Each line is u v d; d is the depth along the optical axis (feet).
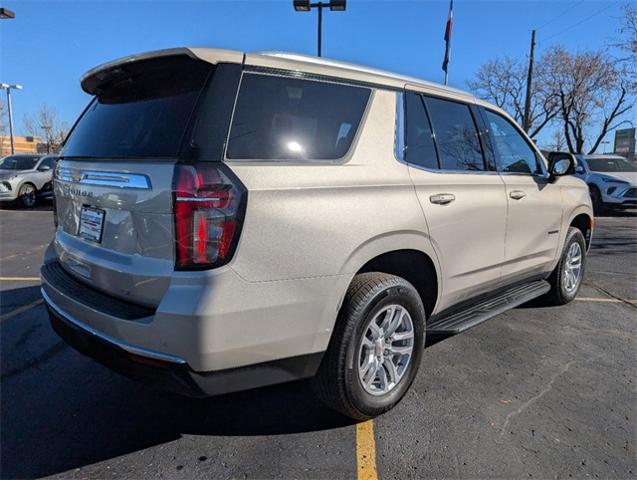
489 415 9.54
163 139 7.34
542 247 14.23
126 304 7.69
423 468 7.94
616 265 24.02
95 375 11.24
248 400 10.13
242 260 6.98
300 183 7.62
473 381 10.96
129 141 8.00
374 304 8.50
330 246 7.86
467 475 7.78
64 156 10.07
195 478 7.69
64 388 10.62
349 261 8.14
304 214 7.57
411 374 9.74
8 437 8.78
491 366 11.76
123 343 7.33
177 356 6.88
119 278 7.77
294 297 7.52
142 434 8.91
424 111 10.38
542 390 10.60
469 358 12.22
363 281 8.57
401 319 9.36
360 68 9.26
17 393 10.39
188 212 6.78
